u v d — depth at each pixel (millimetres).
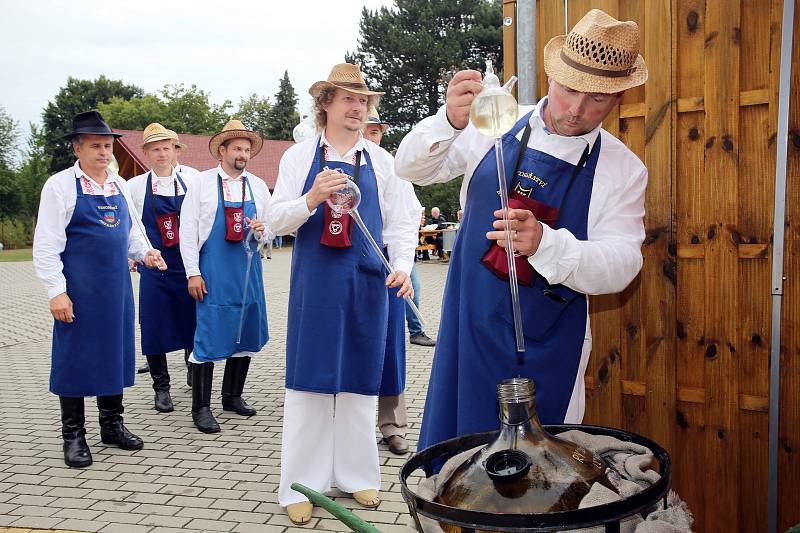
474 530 1337
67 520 3781
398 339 4270
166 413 5863
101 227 4445
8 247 43500
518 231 1951
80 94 58469
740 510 2582
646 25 2578
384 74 41094
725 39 2445
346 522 1479
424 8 41406
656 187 2611
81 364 4469
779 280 2406
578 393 2381
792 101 2336
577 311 2256
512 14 2879
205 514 3842
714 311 2561
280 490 3740
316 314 3477
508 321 2193
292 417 3668
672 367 2645
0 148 51688
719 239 2527
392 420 4742
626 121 2678
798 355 2416
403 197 3736
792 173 2359
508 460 1525
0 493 4180
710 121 2498
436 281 15625
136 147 33688
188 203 5250
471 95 2109
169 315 5949
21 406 6211
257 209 5484
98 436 5266
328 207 3436
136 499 4066
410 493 1455
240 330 5438
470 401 2227
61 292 4332
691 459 2654
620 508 1324
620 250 2088
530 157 2186
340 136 3572
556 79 1960
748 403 2529
